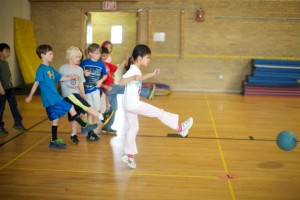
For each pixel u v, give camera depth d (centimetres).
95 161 393
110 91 501
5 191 308
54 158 401
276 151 439
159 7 973
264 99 868
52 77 419
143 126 564
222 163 391
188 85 1002
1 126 496
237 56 978
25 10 962
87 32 1008
